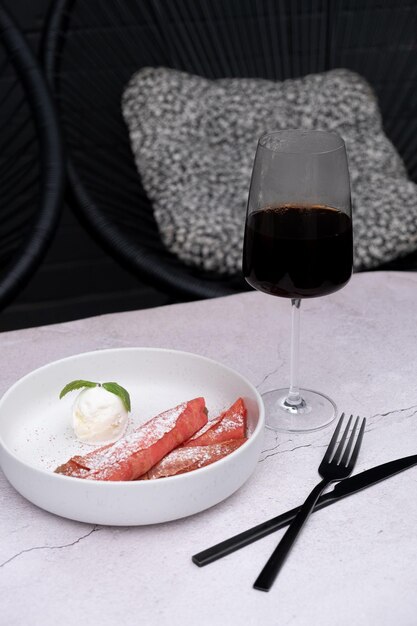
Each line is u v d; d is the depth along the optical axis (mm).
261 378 1037
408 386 1019
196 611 680
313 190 873
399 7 2430
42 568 725
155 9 2221
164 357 969
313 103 2146
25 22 2252
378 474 844
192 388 961
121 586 706
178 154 2018
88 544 752
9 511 794
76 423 876
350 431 924
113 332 1143
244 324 1168
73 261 2500
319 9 2385
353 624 668
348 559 736
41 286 2500
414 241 1959
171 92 2064
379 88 2529
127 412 892
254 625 666
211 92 2107
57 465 840
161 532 767
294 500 814
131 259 1724
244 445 787
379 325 1168
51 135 1728
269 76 2375
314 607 685
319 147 924
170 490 743
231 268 1864
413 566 729
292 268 887
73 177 1775
